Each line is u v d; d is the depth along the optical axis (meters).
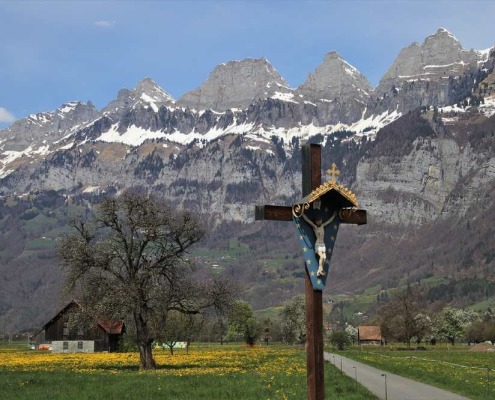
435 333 179.88
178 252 64.69
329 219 20.47
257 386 40.81
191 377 49.25
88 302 62.66
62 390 40.84
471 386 39.69
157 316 64.19
